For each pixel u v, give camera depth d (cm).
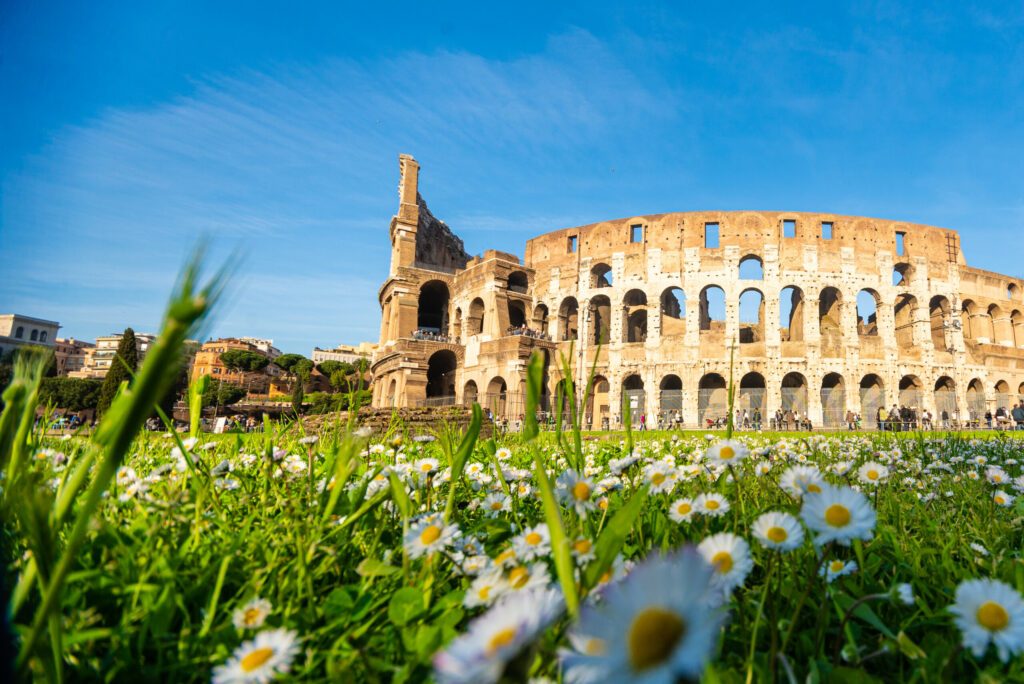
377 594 168
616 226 4262
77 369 11344
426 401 3888
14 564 143
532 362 164
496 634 63
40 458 236
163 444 435
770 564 145
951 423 3331
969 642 98
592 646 70
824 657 142
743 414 3634
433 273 4659
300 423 368
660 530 216
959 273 4097
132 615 138
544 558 175
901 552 218
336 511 212
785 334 4488
